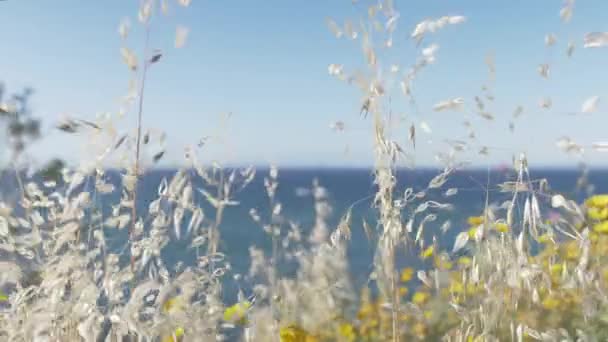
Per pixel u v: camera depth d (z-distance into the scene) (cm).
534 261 55
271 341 53
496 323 51
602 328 50
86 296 45
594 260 51
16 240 47
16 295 46
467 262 54
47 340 44
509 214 49
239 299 52
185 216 49
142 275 49
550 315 52
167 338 48
